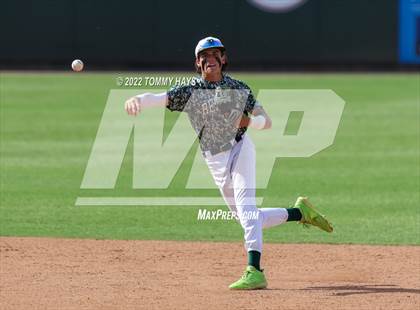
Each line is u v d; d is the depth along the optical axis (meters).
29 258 29.67
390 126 63.25
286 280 26.66
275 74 97.62
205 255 30.41
